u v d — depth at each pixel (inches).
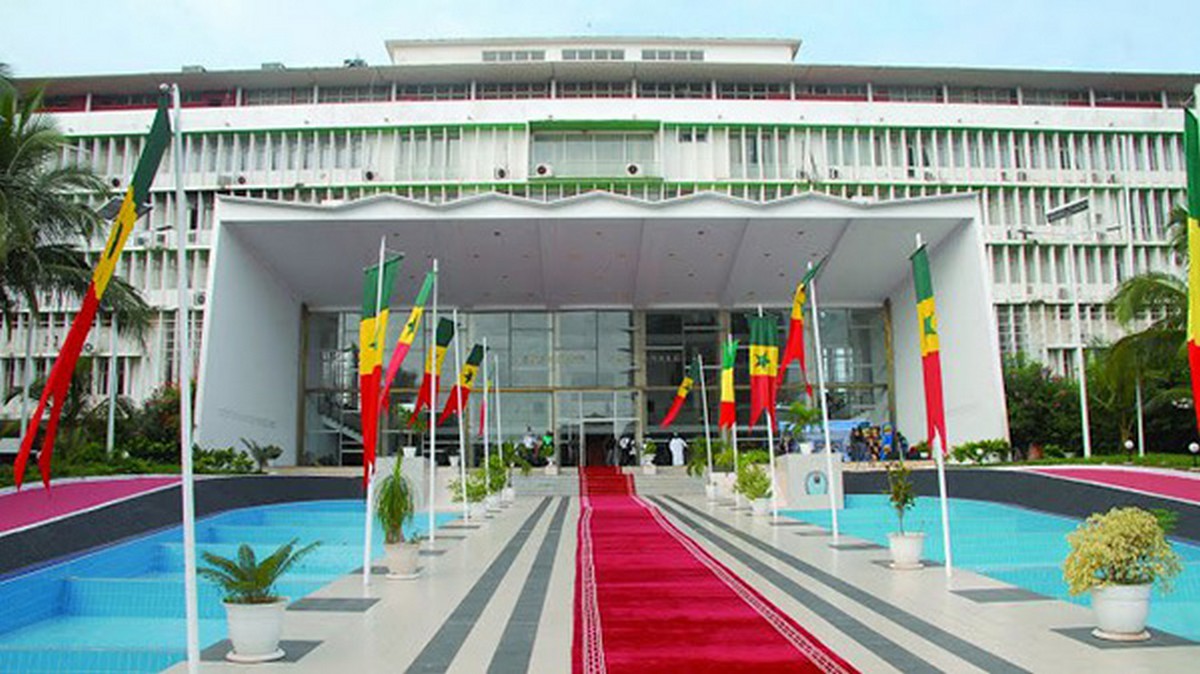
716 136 1665.8
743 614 381.4
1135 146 1718.8
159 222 1609.3
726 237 1412.4
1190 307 316.2
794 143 1672.0
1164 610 428.5
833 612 384.2
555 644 331.0
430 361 772.0
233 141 1638.8
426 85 1768.0
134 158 1630.2
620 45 1865.2
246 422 1393.9
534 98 1770.4
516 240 1408.7
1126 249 1667.1
